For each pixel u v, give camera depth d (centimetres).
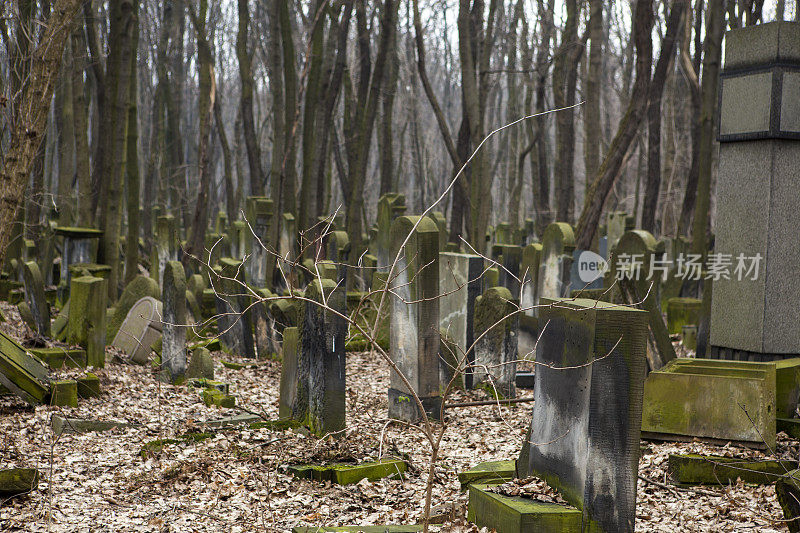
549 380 495
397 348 859
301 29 3047
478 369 1005
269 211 1673
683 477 599
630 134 1384
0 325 1195
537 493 474
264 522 541
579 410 456
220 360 1204
